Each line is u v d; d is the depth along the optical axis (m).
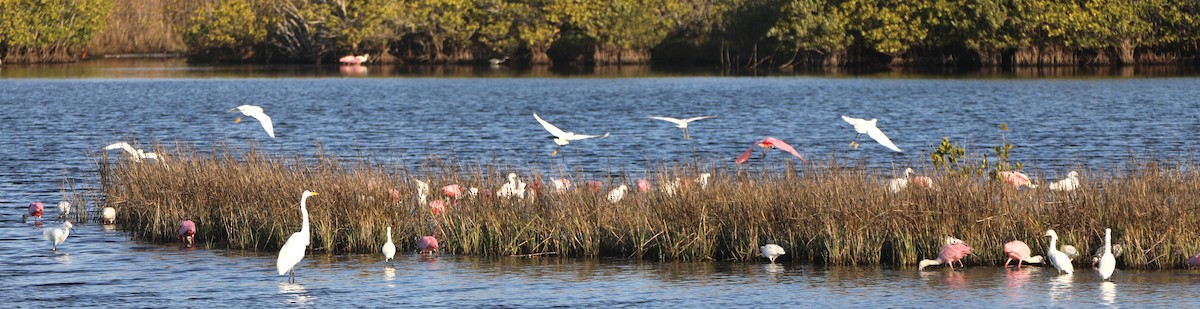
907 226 19.31
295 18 108.12
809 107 57.19
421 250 20.53
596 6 100.56
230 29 107.19
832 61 93.81
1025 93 64.44
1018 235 19.27
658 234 19.78
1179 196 19.41
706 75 87.06
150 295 17.80
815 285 18.06
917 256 19.23
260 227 21.33
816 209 19.77
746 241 19.80
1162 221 18.83
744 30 96.75
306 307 17.14
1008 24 86.44
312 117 52.47
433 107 58.50
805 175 21.12
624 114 54.16
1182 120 47.25
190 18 112.88
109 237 22.17
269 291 18.05
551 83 79.00
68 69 97.75
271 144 41.19
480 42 106.50
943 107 56.09
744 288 17.98
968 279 18.23
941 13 86.19
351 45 106.81
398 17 102.75
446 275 19.02
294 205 21.23
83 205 24.50
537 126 47.62
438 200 21.36
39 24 103.88
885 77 81.88
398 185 22.08
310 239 20.98
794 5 89.06
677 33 104.62
